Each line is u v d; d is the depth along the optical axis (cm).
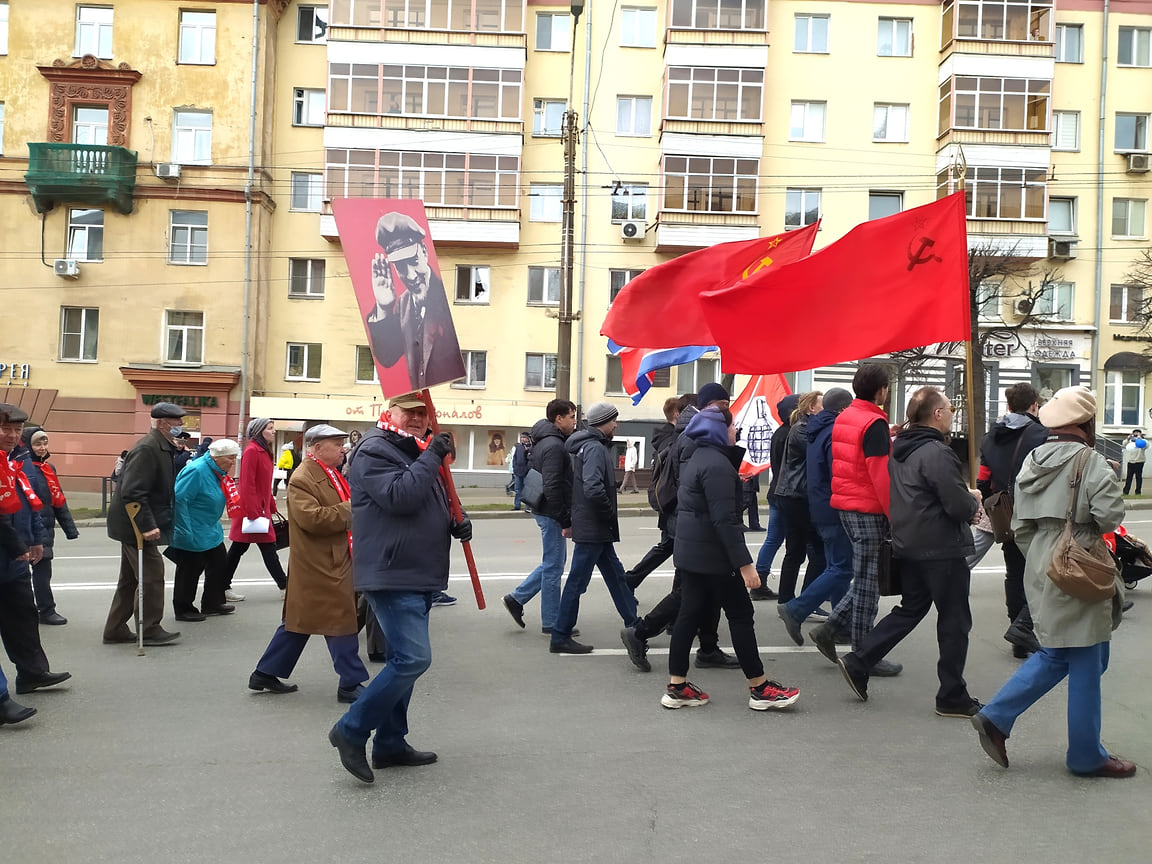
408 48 2922
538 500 740
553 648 715
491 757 494
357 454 462
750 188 2942
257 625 829
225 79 2864
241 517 906
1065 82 3020
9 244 2830
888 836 393
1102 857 373
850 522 616
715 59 2931
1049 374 2981
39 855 381
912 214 641
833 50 3002
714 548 555
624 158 3006
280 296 2956
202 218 2862
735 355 667
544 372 2992
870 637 576
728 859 373
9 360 2828
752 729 535
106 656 717
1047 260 2981
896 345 648
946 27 2978
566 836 396
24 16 2834
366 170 2916
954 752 494
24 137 2827
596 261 2989
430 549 459
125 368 2789
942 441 555
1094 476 435
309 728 547
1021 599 686
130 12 2848
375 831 403
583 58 3012
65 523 855
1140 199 3006
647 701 592
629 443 2945
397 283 511
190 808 429
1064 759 481
